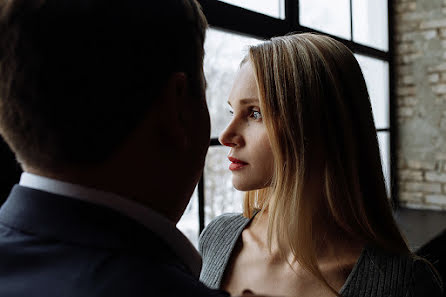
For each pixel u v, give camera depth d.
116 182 0.35
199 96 0.42
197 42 0.41
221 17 1.73
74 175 0.35
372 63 3.12
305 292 0.80
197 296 0.31
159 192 0.38
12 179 0.90
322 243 0.82
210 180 1.82
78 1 0.32
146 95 0.35
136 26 0.34
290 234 0.78
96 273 0.30
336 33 2.70
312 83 0.78
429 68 3.14
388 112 3.28
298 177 0.78
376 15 3.18
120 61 0.33
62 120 0.33
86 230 0.33
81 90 0.33
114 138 0.34
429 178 3.17
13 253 0.32
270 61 0.80
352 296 0.75
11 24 0.33
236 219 1.00
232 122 0.84
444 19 3.04
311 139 0.78
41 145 0.34
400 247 0.83
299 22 2.32
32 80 0.33
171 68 0.37
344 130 0.80
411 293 0.76
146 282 0.30
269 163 0.82
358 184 0.81
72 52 0.32
